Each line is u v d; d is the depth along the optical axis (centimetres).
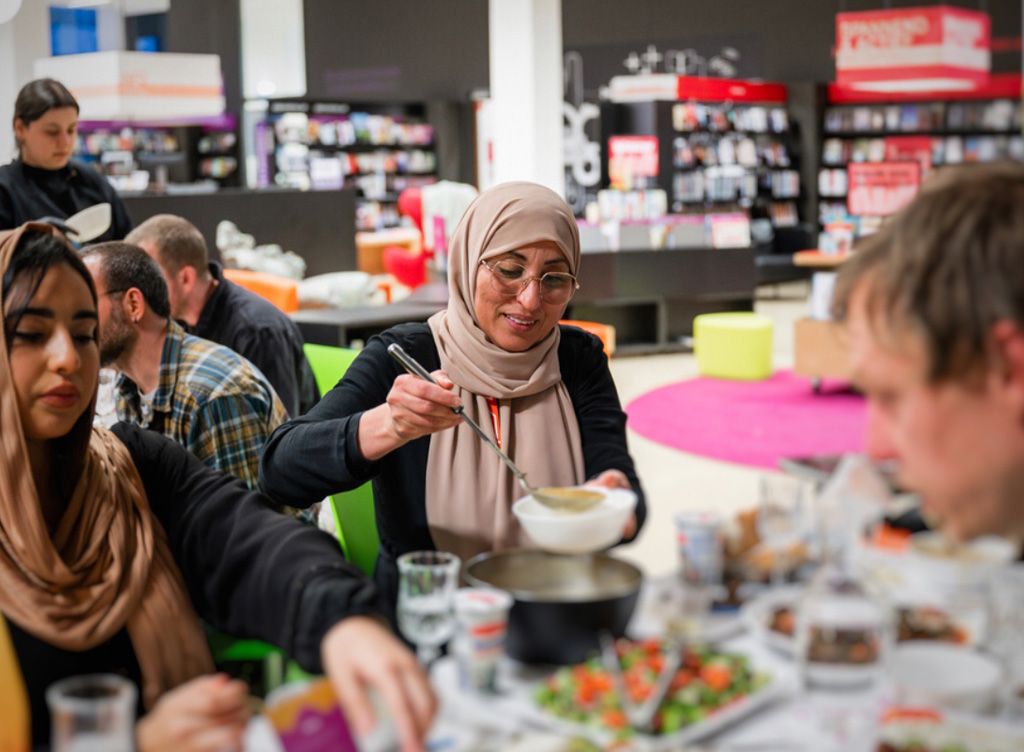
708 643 137
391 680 126
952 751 121
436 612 139
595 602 133
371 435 208
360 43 1847
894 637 141
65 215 509
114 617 170
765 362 941
